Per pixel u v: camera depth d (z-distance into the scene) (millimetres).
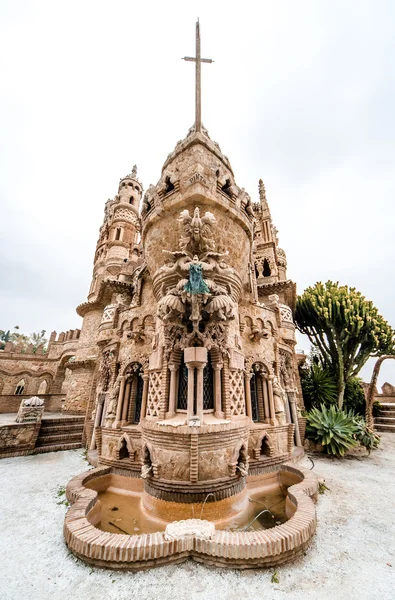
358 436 14383
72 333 38812
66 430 17266
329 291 20656
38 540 6000
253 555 4992
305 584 4598
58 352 39188
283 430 12328
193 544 5367
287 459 11945
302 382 19812
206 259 9141
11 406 24938
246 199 12016
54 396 27766
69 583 4613
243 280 12242
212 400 9250
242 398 9930
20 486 9594
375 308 19281
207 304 8656
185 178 10469
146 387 11531
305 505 6723
